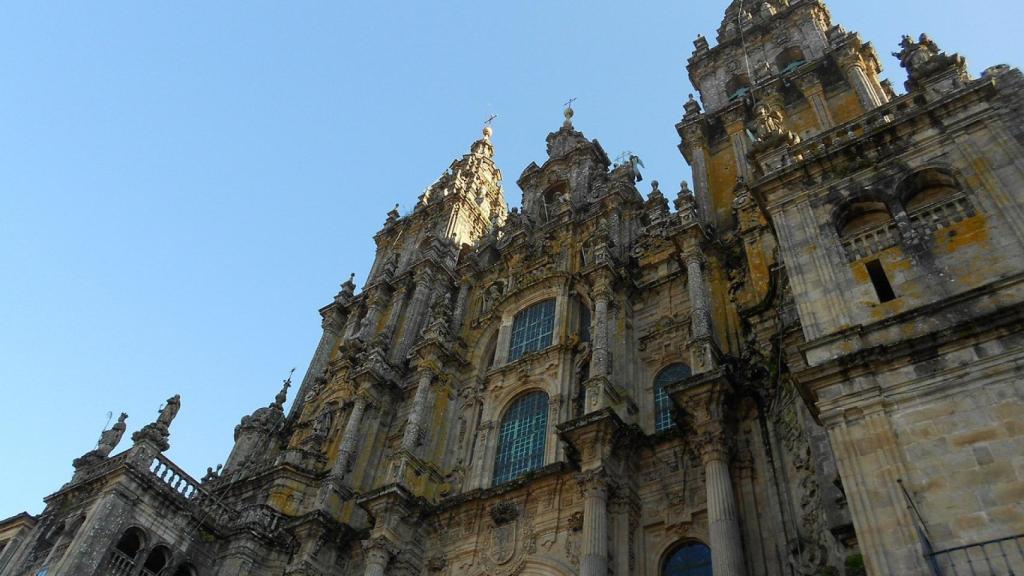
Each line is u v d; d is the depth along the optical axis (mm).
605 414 23734
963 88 17188
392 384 37031
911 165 16922
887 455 12594
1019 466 11461
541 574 23906
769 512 20484
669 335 29125
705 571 21562
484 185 59031
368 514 28406
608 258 31969
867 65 33438
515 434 30328
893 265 15539
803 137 31766
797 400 19219
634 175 41719
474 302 40406
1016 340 12688
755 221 26844
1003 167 15438
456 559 26516
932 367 13188
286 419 41688
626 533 22703
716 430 21828
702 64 43156
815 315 15523
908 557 11352
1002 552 10711
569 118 50875
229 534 30656
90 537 26125
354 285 50906
